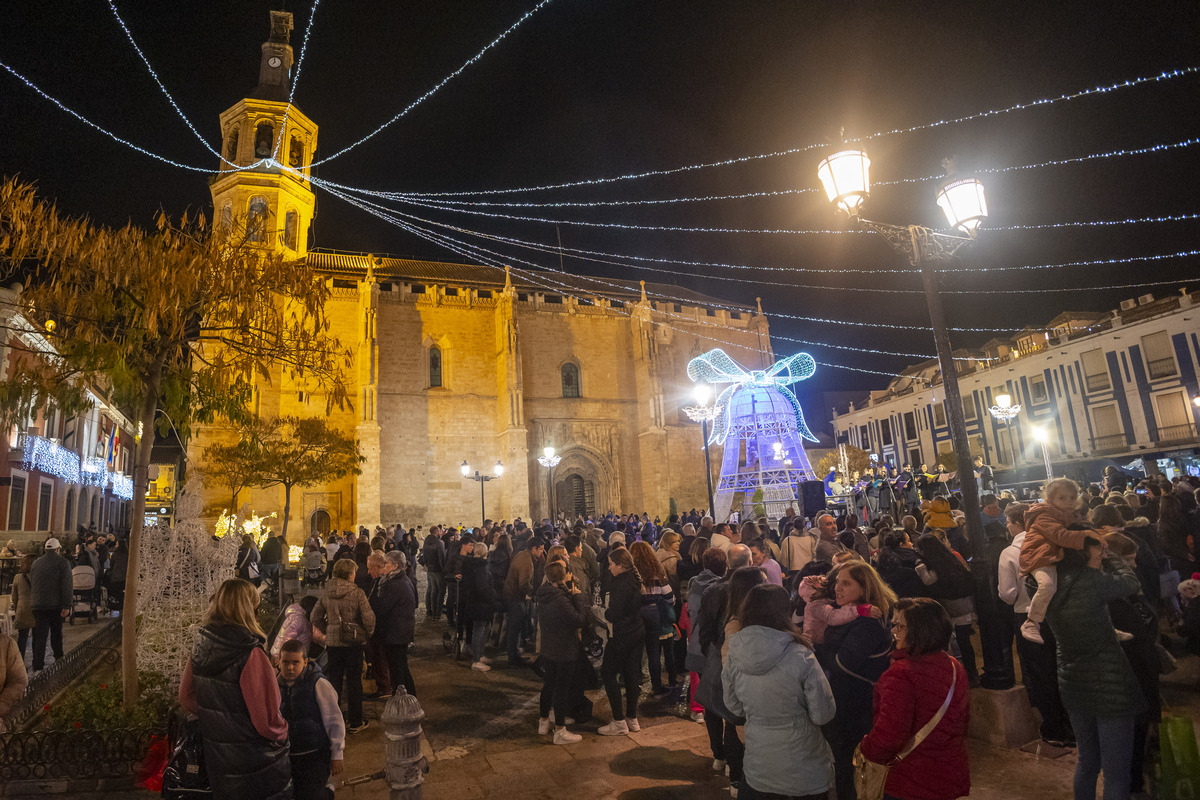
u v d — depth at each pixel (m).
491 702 9.94
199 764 4.53
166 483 59.16
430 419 43.97
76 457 34.41
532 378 47.34
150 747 6.93
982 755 6.60
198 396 9.95
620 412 49.09
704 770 6.95
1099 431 37.53
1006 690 6.95
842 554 6.91
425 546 18.06
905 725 3.90
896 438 54.00
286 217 43.31
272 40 45.50
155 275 8.23
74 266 8.47
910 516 11.27
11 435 27.23
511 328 44.84
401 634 9.41
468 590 12.26
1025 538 5.31
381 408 42.94
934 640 4.01
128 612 8.30
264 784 4.33
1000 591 6.95
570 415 47.69
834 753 5.31
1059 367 39.75
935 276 7.72
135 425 9.94
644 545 9.86
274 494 39.59
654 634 9.73
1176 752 3.88
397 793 5.45
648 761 7.28
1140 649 5.42
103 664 12.58
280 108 42.75
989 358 46.72
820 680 4.17
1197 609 7.65
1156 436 34.50
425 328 45.12
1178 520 10.12
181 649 10.06
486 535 18.70
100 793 6.71
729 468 36.06
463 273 51.97
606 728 8.23
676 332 52.06
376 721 9.23
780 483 33.41
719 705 6.08
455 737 8.42
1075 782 4.84
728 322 54.38
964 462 7.25
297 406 40.25
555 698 8.03
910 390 52.62
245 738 4.32
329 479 31.67
